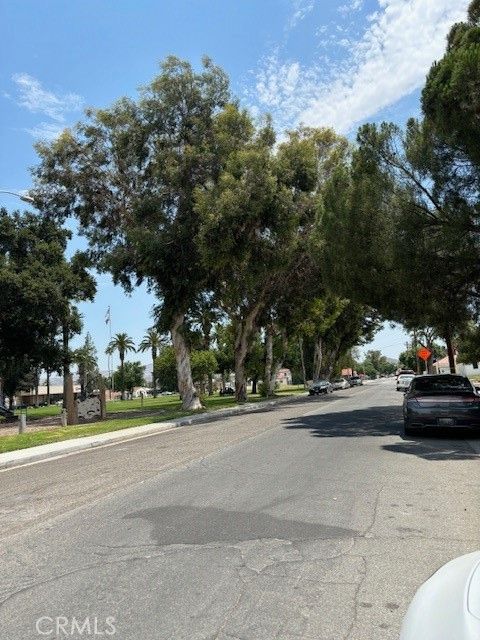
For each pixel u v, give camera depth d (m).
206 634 4.05
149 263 30.44
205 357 61.44
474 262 17.72
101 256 35.41
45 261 38.91
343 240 19.02
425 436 14.87
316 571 5.21
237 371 41.62
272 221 29.94
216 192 28.52
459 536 6.18
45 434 21.94
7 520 7.75
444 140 15.77
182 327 32.97
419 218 17.61
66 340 40.62
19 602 4.77
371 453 12.05
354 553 5.68
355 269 19.23
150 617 4.37
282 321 44.88
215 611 4.43
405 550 5.75
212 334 67.25
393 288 19.23
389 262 18.20
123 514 7.57
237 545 6.02
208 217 27.72
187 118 32.25
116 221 34.88
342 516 7.04
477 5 17.58
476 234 17.25
